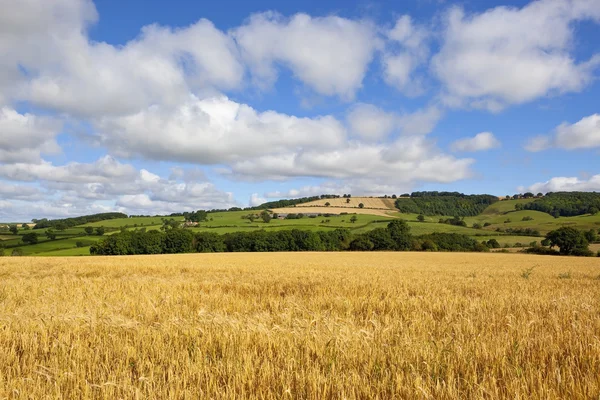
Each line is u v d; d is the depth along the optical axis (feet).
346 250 279.08
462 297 40.65
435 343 21.36
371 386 15.48
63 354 19.26
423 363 17.40
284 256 180.65
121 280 56.65
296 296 40.04
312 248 268.41
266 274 71.72
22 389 14.92
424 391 14.15
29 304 34.83
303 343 20.84
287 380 15.80
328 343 20.30
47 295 40.37
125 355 19.34
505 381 15.58
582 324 26.89
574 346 20.76
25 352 19.89
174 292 41.78
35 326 24.48
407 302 36.32
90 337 22.63
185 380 15.71
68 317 26.18
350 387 15.16
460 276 73.15
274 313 30.22
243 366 17.12
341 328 22.58
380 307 34.40
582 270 102.73
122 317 26.43
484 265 124.77
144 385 15.15
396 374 16.03
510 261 157.99
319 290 45.70
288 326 24.36
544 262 152.46
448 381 15.48
